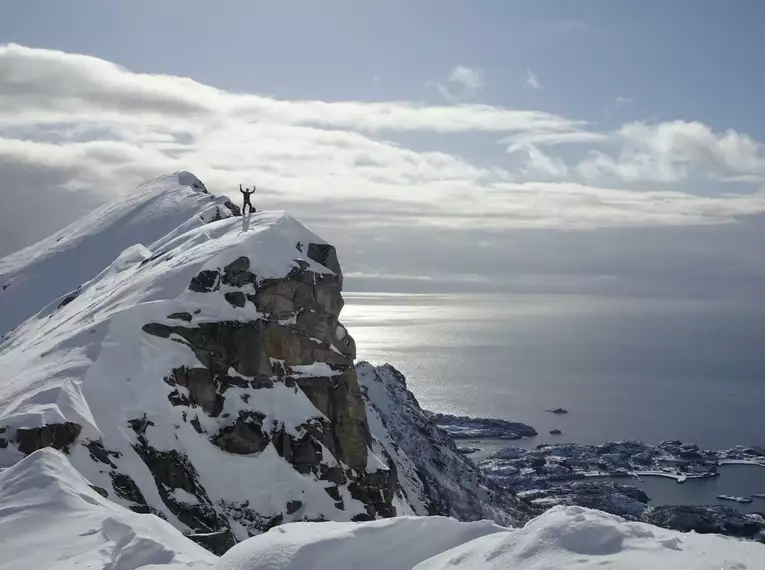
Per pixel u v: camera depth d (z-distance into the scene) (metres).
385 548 21.45
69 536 27.27
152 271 73.44
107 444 53.62
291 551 21.25
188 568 24.09
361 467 65.50
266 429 61.47
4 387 60.75
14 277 159.00
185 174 178.38
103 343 60.06
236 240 68.75
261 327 64.06
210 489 56.53
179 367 60.69
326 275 68.88
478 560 19.34
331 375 66.38
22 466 31.75
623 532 18.86
